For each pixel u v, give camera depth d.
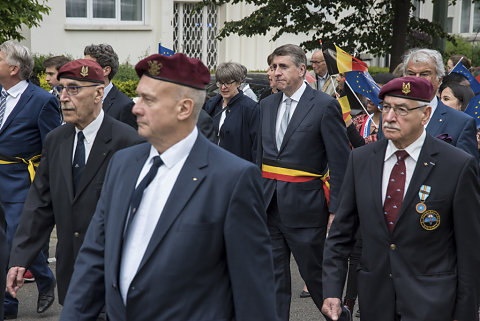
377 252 3.31
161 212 2.42
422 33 12.98
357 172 3.41
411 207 3.22
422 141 3.28
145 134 2.45
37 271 5.23
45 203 3.87
